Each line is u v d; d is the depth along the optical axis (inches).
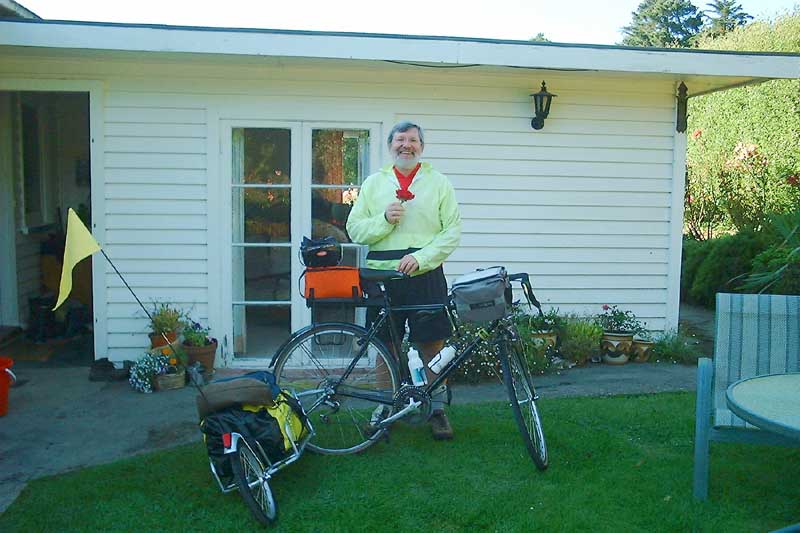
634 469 153.6
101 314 233.9
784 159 385.4
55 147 329.1
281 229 239.0
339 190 240.4
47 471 154.0
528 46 221.0
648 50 226.4
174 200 234.4
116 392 213.2
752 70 230.5
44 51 214.5
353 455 160.9
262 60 225.5
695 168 444.8
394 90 240.1
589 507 136.1
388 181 168.6
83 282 314.5
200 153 233.9
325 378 163.9
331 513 134.2
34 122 308.0
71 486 144.4
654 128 255.9
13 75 226.8
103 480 147.3
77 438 174.1
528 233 252.1
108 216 232.8
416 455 161.0
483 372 221.5
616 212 256.4
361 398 161.0
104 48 204.5
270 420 137.5
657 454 162.9
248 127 235.3
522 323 243.0
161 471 152.4
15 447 167.6
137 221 233.8
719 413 139.8
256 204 237.9
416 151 165.5
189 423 185.0
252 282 239.1
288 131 237.1
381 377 168.9
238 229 237.8
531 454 149.6
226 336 238.1
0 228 279.3
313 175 239.0
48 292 308.5
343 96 237.6
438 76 241.4
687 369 242.4
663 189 258.2
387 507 136.3
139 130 231.6
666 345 255.1
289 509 135.9
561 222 253.6
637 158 255.9
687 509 135.3
